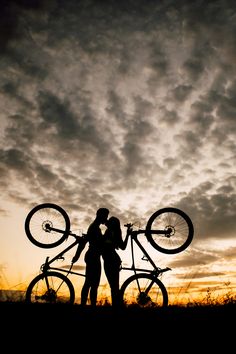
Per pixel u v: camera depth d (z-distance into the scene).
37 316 5.00
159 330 4.29
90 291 6.20
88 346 3.72
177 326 4.46
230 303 5.63
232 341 3.83
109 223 6.69
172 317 4.98
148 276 6.60
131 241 6.94
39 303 5.92
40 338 3.98
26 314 5.09
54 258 6.75
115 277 6.29
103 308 5.71
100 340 3.94
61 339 3.96
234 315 4.89
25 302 5.97
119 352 3.54
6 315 4.99
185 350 3.58
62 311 5.39
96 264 6.34
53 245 6.99
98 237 6.53
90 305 5.82
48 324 4.58
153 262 6.79
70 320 4.85
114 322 4.75
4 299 6.04
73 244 6.80
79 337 4.04
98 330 4.34
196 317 4.92
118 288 6.26
